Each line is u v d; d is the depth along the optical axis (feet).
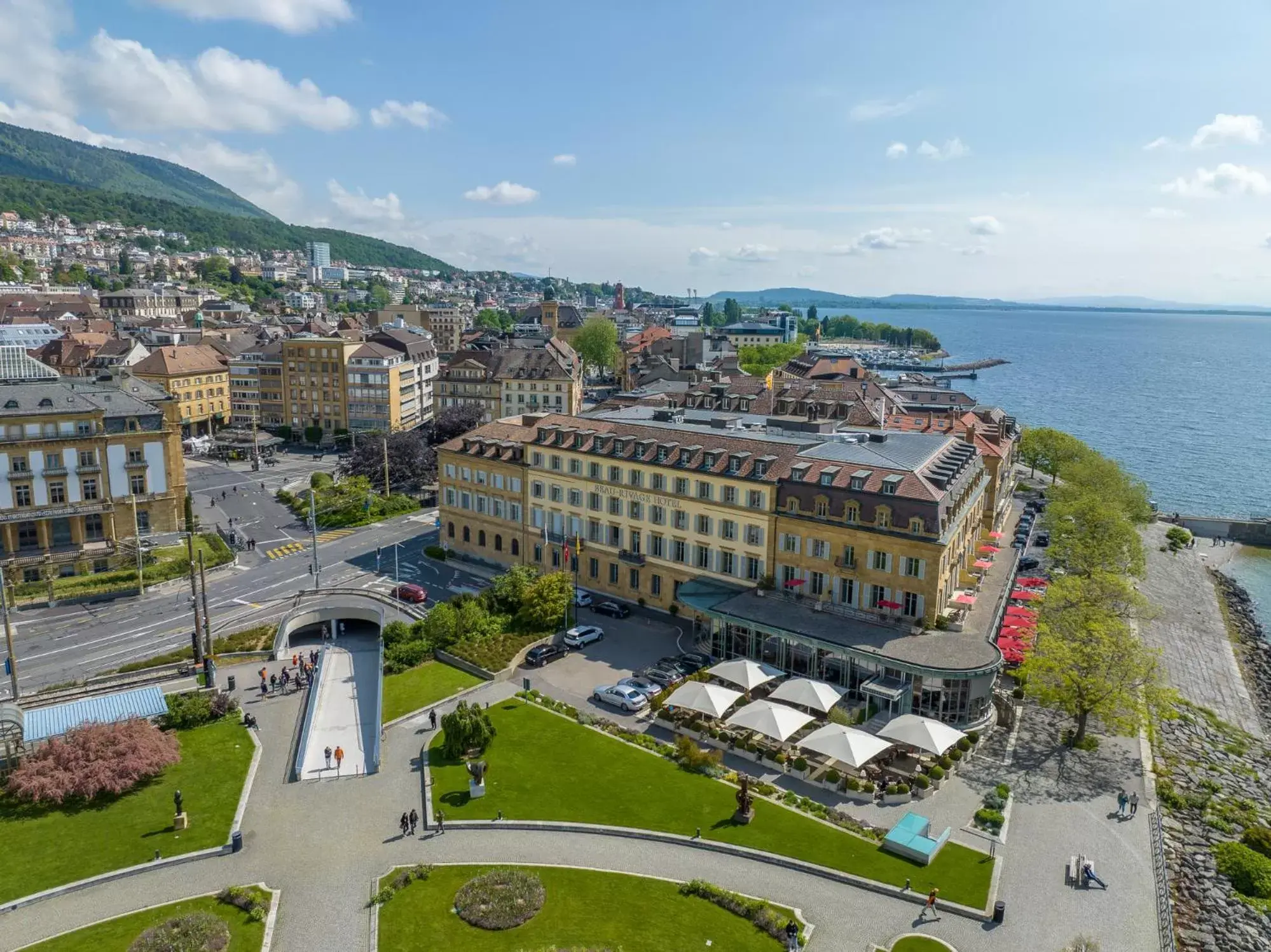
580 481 373.81
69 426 418.72
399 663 300.40
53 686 284.41
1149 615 355.15
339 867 188.03
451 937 164.14
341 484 553.64
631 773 226.79
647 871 185.98
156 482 448.24
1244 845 206.69
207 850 192.85
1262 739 294.66
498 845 195.83
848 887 181.16
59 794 208.64
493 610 340.18
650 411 433.89
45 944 162.71
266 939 164.04
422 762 233.96
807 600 299.58
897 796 216.95
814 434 354.54
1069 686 247.50
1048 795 222.07
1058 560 399.24
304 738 247.09
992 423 495.00
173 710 257.55
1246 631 415.44
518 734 248.73
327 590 372.79
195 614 313.94
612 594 369.30
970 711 250.78
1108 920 173.06
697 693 251.39
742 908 171.73
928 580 272.92
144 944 159.43
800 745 227.61
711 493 325.42
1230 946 174.19
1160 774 237.86
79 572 406.82
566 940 162.71
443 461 438.81
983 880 183.32
